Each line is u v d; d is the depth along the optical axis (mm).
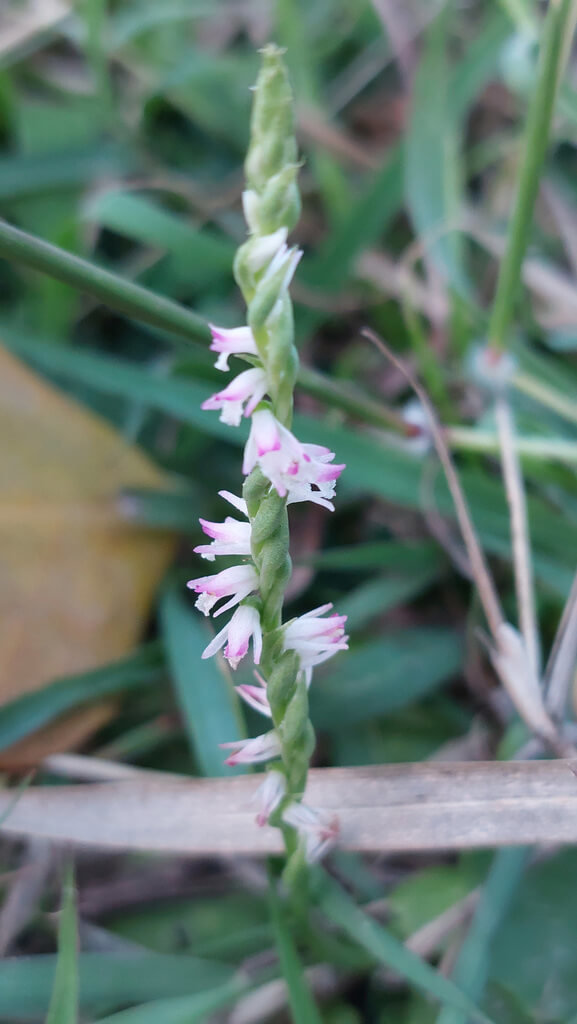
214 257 251
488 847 189
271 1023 188
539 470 231
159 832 188
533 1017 186
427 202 263
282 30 287
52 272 183
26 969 185
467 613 229
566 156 299
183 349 264
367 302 276
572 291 264
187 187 278
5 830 191
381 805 184
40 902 200
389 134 319
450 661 217
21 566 214
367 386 270
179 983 186
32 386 230
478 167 309
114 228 258
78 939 195
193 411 225
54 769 207
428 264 268
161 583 227
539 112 204
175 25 321
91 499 224
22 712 205
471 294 266
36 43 307
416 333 238
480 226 275
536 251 292
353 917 183
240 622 155
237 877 201
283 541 153
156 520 228
